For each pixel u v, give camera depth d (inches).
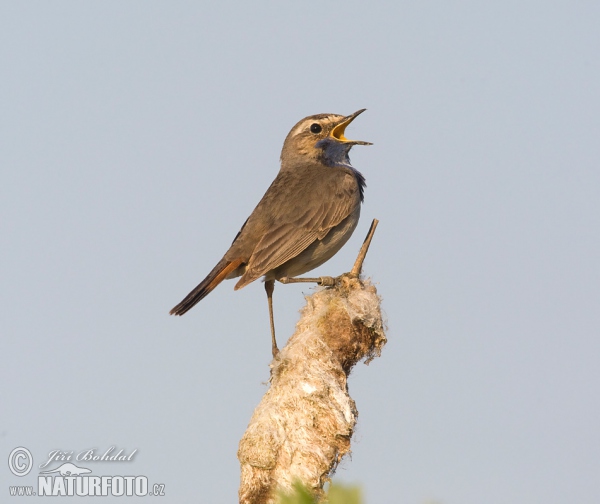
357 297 494.6
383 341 499.5
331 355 471.8
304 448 444.5
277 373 471.2
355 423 464.4
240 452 448.8
